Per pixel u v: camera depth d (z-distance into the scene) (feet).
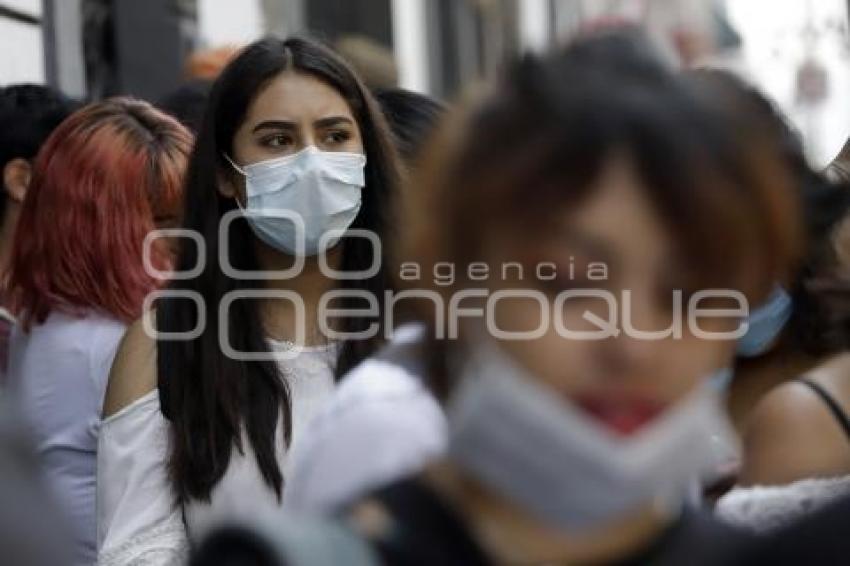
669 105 10.09
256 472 22.26
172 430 22.45
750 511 16.75
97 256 26.27
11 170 31.83
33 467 9.76
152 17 61.26
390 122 27.71
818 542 10.98
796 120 18.75
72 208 26.40
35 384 26.14
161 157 26.76
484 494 10.44
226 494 22.20
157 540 22.34
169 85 61.67
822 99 98.22
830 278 18.80
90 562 25.90
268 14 87.35
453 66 134.00
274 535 10.05
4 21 50.37
